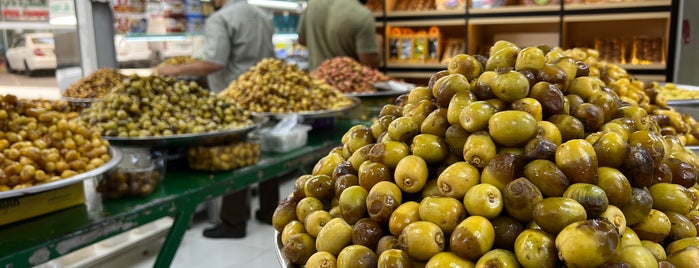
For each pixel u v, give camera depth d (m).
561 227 0.71
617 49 4.46
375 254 0.82
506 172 0.78
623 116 1.00
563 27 4.45
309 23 3.83
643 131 0.91
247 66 3.37
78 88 2.61
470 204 0.77
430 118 0.92
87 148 1.49
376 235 0.83
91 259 2.47
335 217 0.91
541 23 5.04
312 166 2.60
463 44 5.22
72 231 1.32
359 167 0.96
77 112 2.12
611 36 4.71
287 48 5.16
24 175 1.29
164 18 3.63
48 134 1.44
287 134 2.18
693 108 2.24
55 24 3.28
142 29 3.54
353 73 3.04
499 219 0.77
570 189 0.75
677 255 0.77
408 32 5.44
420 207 0.81
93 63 3.34
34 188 1.24
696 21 4.50
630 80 1.97
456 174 0.80
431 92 1.05
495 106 0.87
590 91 0.99
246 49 3.33
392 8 5.25
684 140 1.52
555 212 0.71
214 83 3.41
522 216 0.76
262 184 3.19
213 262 2.70
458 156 0.89
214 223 3.21
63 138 1.47
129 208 1.49
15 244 1.23
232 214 2.97
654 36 4.52
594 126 0.93
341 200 0.89
